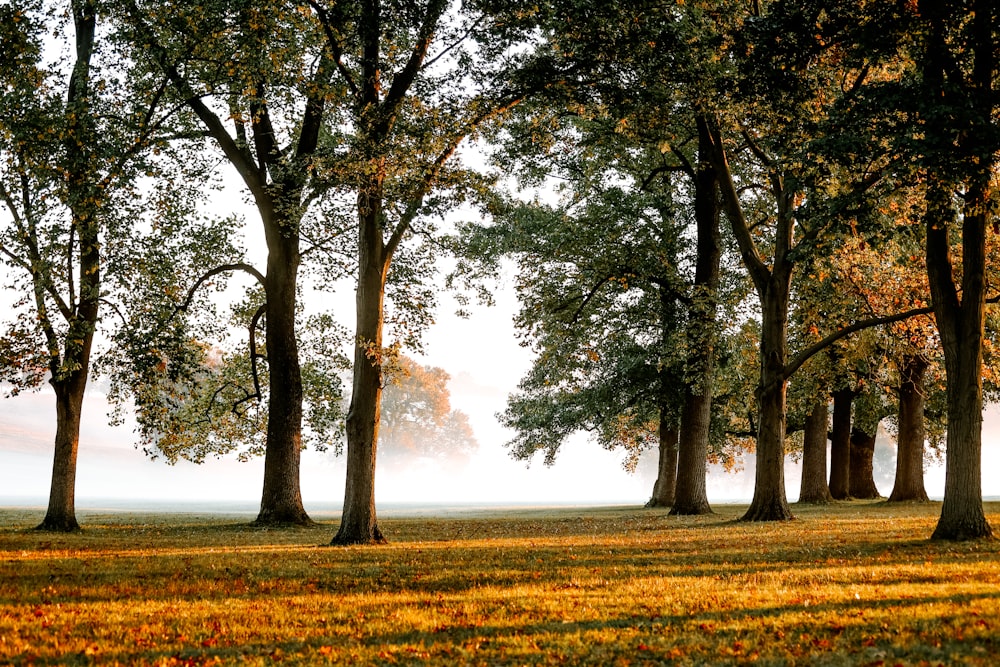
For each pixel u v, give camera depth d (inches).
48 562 533.3
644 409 1462.8
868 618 298.0
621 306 1323.8
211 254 1063.0
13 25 785.6
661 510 1481.3
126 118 893.8
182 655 262.2
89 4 896.9
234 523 1005.8
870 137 620.7
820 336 1125.1
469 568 492.7
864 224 673.0
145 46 876.6
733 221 1002.7
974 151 559.8
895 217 757.3
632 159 1231.5
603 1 694.5
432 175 730.8
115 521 1166.3
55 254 897.5
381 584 427.2
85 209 856.9
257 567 505.4
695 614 318.0
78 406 952.3
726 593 365.1
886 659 241.8
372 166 707.4
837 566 474.0
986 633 264.2
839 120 640.4
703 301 1072.8
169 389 1083.9
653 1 721.6
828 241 695.1
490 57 743.1
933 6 608.1
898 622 289.0
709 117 933.8
